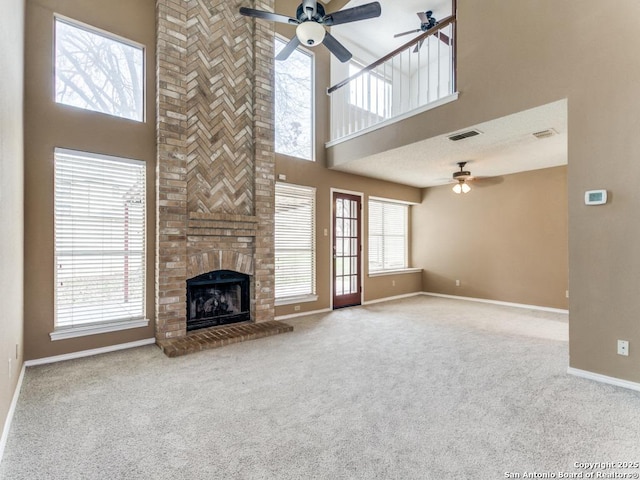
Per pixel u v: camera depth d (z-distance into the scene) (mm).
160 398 2506
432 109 3980
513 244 6168
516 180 6129
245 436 2018
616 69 2691
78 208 3387
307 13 3074
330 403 2432
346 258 6102
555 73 3002
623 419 2197
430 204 7465
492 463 1763
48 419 2203
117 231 3617
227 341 3801
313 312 5508
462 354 3510
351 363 3242
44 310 3188
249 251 4520
